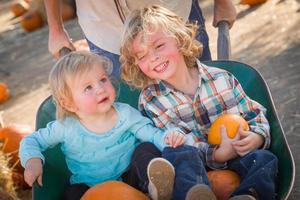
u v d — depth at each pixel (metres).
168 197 2.38
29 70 6.72
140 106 2.93
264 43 5.72
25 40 8.04
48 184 2.67
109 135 2.77
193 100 2.86
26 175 2.57
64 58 2.69
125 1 3.15
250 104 2.81
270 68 5.11
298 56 5.23
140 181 2.58
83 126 2.77
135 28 2.70
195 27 2.93
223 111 2.86
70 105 2.71
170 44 2.70
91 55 2.69
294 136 3.97
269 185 2.33
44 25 8.55
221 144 2.62
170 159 2.46
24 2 9.60
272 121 2.68
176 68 2.74
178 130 2.64
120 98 3.05
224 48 3.14
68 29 7.86
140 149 2.66
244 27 6.27
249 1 6.89
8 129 4.06
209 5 7.36
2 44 8.06
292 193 3.38
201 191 2.20
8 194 3.50
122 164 2.80
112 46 3.24
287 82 4.77
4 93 5.87
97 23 3.23
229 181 2.50
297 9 6.45
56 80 2.67
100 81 2.66
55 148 2.85
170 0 3.25
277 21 6.22
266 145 2.63
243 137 2.62
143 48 2.68
